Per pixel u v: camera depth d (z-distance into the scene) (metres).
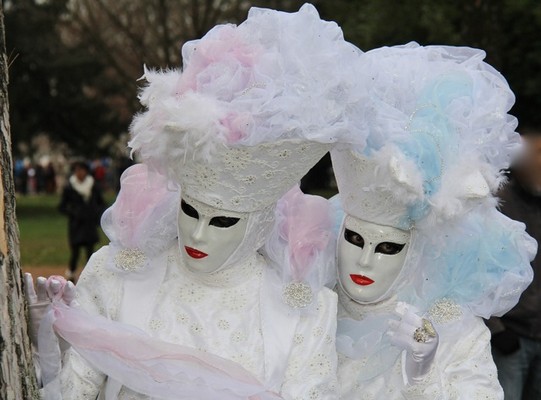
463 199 4.13
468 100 4.26
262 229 3.96
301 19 3.82
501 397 4.27
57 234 24.69
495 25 11.00
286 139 3.72
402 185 3.98
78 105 30.95
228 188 3.76
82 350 3.73
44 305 3.76
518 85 16.39
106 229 4.10
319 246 4.11
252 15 3.89
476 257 4.33
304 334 3.98
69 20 30.78
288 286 4.00
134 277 4.05
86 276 4.07
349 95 3.80
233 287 4.05
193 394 3.62
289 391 3.85
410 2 16.69
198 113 3.59
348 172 4.14
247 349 3.92
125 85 28.44
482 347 4.32
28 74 30.19
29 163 45.25
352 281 4.25
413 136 4.08
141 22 27.41
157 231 4.06
